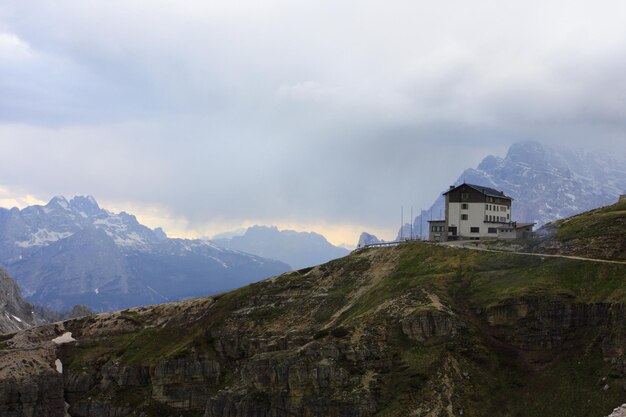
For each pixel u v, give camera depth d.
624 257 167.00
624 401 123.62
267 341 199.00
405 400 142.75
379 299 182.25
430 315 157.38
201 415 198.38
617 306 139.62
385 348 157.38
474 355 148.62
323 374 155.62
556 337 147.50
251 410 160.25
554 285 156.50
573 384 134.38
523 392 138.62
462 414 136.38
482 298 164.88
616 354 132.88
